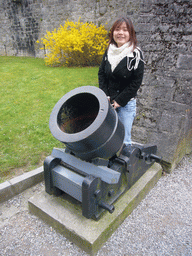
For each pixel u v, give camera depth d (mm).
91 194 1585
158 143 2764
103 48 9422
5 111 4312
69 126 1896
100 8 9664
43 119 3971
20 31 14797
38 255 1640
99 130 1485
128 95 1970
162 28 2629
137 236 1831
